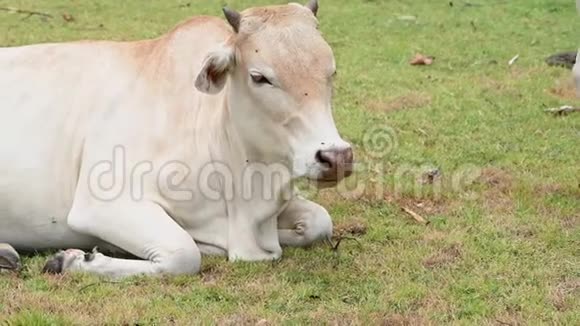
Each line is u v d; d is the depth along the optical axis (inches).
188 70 266.5
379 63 493.4
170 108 262.5
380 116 405.7
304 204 278.1
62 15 583.2
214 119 258.8
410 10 623.2
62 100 265.9
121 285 242.2
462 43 540.4
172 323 221.9
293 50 237.8
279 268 256.1
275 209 257.6
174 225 251.8
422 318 226.7
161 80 265.4
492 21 597.9
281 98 237.9
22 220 262.5
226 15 244.5
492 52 522.6
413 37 552.4
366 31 564.4
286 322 223.0
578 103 431.2
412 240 281.7
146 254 249.8
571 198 318.0
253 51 239.9
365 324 223.1
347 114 406.3
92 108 263.1
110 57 272.1
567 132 390.0
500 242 277.6
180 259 245.9
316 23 243.9
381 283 247.9
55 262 249.8
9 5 609.9
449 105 423.2
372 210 309.9
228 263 256.5
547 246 277.4
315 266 258.7
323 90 237.9
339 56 504.4
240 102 246.8
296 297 237.3
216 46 252.5
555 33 570.3
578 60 318.3
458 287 245.9
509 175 340.5
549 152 365.7
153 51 271.7
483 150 366.0
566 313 231.3
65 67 271.3
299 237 274.5
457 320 227.3
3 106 266.4
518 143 376.2
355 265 260.2
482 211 307.4
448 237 282.2
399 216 304.8
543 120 404.8
